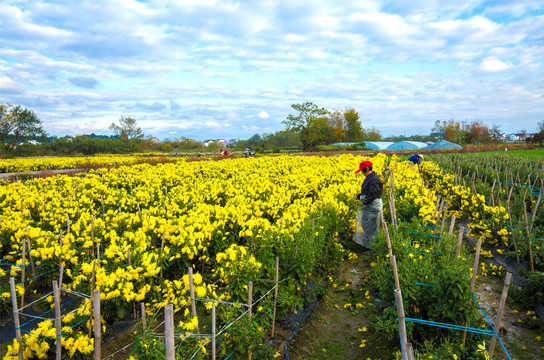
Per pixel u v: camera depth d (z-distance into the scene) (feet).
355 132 322.75
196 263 19.81
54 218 23.89
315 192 38.78
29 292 18.29
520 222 23.32
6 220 21.65
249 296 13.67
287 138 312.71
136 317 15.93
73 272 16.20
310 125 234.79
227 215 21.77
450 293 13.83
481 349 12.55
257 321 14.61
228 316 13.12
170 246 18.37
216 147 275.39
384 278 16.46
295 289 18.22
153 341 11.29
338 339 16.65
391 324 14.85
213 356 12.06
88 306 13.20
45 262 17.67
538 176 42.75
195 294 13.92
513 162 63.05
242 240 22.31
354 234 27.37
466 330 13.23
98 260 15.51
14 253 18.94
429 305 14.52
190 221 20.04
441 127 401.90
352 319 18.33
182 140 297.53
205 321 15.53
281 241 18.02
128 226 22.49
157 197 32.89
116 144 223.30
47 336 12.26
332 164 64.34
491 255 23.99
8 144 172.65
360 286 21.57
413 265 15.47
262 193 31.99
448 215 33.86
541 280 17.06
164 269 17.17
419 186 32.91
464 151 173.27
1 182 47.83
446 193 39.75
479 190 35.78
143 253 16.20
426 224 22.68
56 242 18.35
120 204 30.12
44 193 33.53
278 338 15.74
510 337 15.80
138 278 14.75
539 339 15.49
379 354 15.16
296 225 20.43
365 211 26.48
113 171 54.24
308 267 18.17
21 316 16.52
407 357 10.16
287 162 65.05
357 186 33.94
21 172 85.56
